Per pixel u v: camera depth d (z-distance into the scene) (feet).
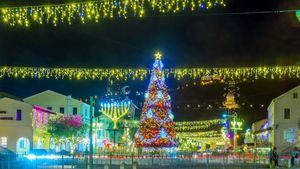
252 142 288.92
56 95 265.54
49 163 113.29
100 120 268.82
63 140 223.92
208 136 380.99
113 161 140.97
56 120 224.94
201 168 116.26
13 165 96.37
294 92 234.38
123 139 270.46
